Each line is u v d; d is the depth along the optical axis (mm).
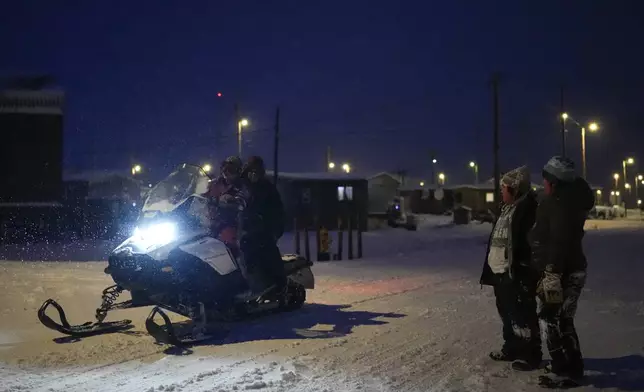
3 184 33281
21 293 10977
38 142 33781
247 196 8797
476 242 29734
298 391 5727
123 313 9602
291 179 41031
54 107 34188
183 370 6434
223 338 7988
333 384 5965
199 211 8648
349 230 21062
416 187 85375
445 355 7125
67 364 6688
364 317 9445
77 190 43375
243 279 8461
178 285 7926
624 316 9406
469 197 77938
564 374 5973
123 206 33812
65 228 32875
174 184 9266
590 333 8172
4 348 7379
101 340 7824
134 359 6922
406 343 7723
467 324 8898
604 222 54250
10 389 5711
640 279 13953
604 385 5918
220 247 8273
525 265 6355
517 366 6469
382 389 5824
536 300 7035
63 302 10242
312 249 25016
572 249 5938
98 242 29109
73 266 16688
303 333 8289
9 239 30875
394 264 18500
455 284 13492
